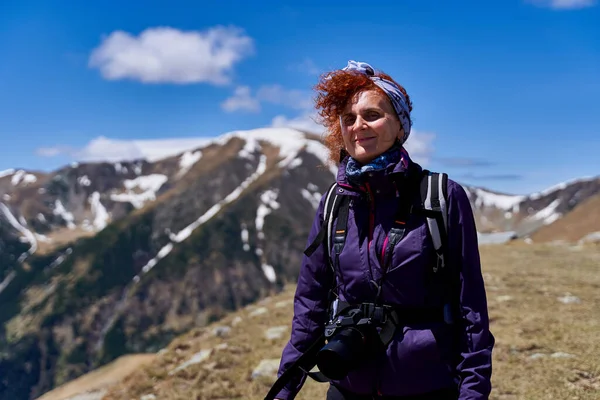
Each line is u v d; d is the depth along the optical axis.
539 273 21.88
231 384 11.24
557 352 11.01
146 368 13.71
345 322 3.36
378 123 3.47
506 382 9.55
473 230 3.38
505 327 13.14
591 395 8.68
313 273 3.77
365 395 3.45
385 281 3.37
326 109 3.76
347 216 3.57
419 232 3.35
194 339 15.90
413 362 3.28
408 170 3.45
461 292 3.33
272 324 15.58
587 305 15.56
